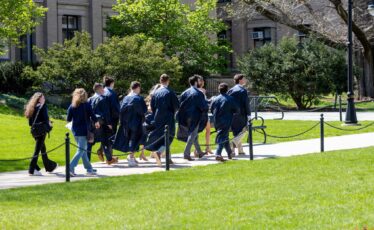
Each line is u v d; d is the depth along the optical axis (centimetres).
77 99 3250
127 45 7050
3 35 6981
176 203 2428
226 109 3684
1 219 2230
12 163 3769
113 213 2288
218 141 3697
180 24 8450
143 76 7012
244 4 9100
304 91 8394
